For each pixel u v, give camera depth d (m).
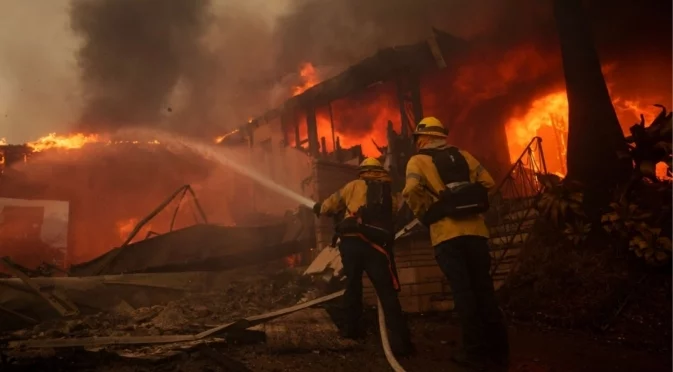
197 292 6.59
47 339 4.05
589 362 3.72
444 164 3.64
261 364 3.44
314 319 4.92
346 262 4.19
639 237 5.34
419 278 5.82
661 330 4.45
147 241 7.28
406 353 3.76
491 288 3.58
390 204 4.37
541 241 6.27
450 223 3.52
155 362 3.38
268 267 7.62
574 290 5.36
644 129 5.90
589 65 7.21
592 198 6.47
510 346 4.25
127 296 6.21
